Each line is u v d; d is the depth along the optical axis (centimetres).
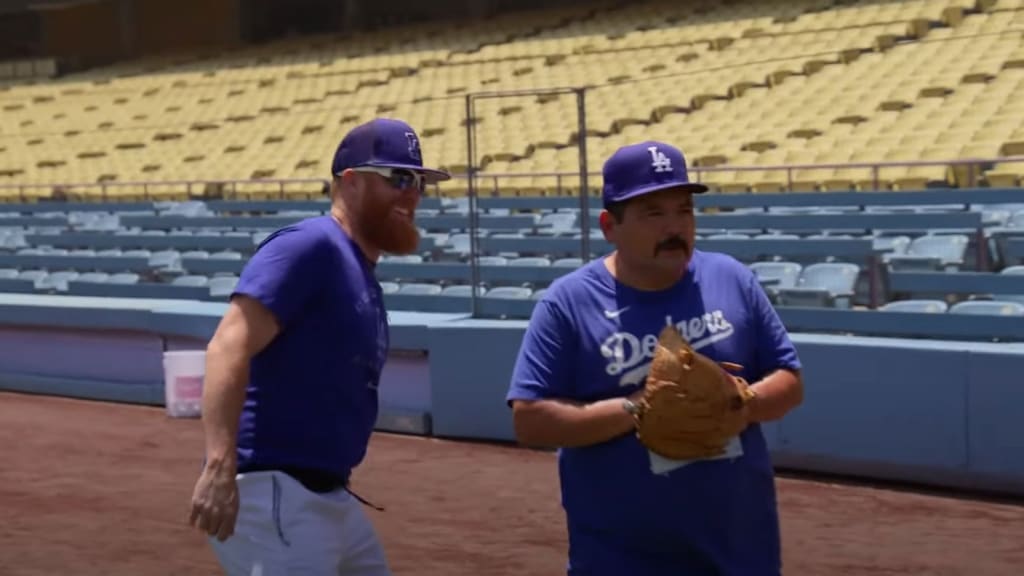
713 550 344
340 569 388
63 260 1730
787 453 881
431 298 1145
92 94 3291
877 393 836
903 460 828
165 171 2536
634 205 339
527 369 353
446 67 2814
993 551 682
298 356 362
